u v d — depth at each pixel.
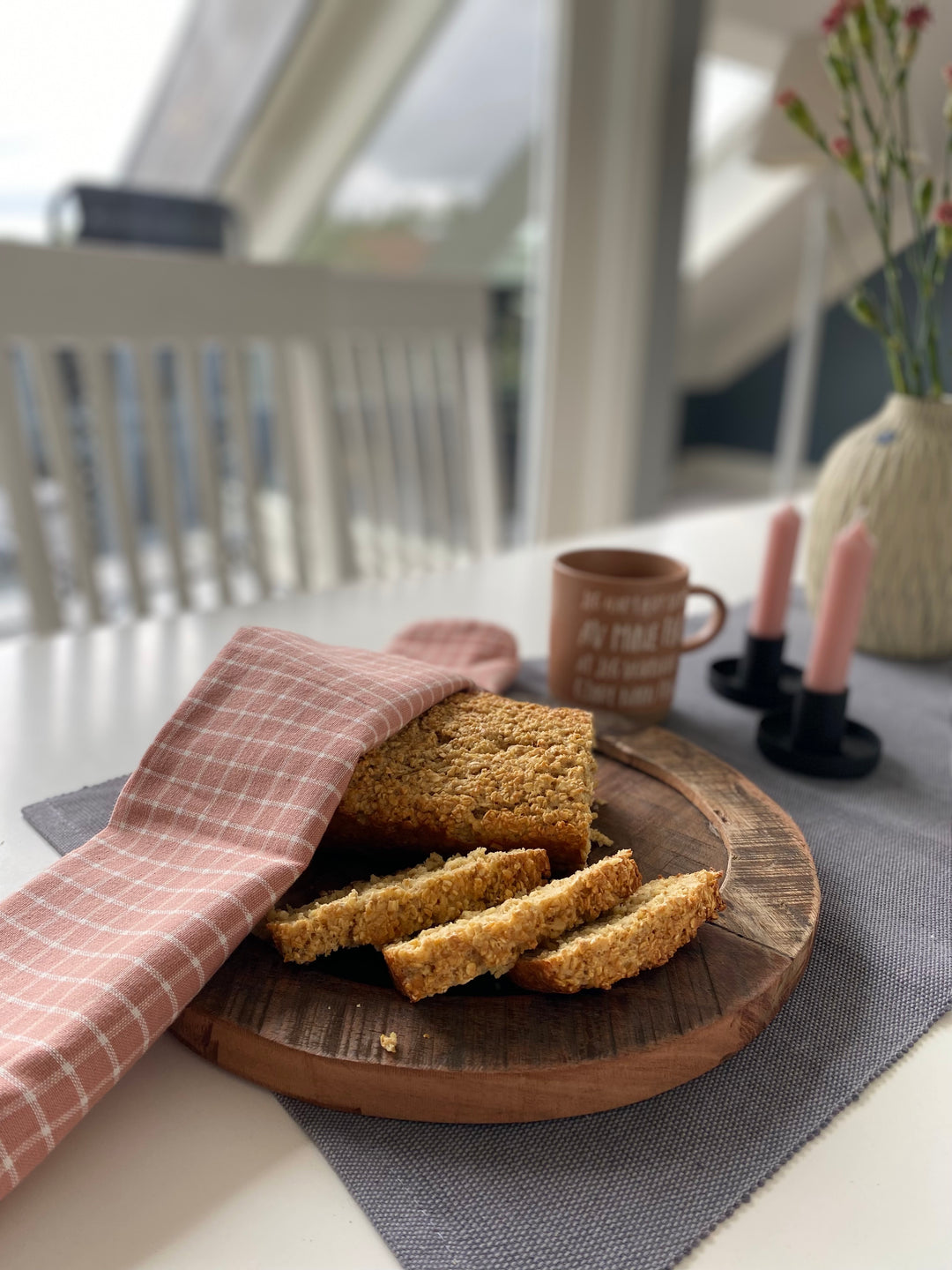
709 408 3.23
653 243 1.82
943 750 0.57
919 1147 0.30
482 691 0.47
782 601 0.61
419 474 1.13
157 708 0.60
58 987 0.29
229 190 1.46
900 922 0.40
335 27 1.45
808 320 2.64
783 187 2.54
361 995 0.32
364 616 0.77
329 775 0.37
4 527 1.31
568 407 1.90
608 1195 0.27
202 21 1.33
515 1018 0.31
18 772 0.51
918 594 0.68
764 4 1.78
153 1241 0.26
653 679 0.56
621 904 0.35
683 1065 0.31
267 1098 0.31
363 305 1.02
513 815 0.38
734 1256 0.26
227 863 0.34
